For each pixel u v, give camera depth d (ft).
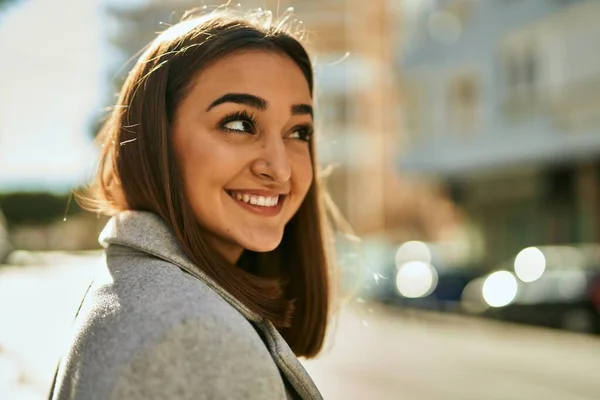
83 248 77.25
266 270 6.31
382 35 109.60
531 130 60.75
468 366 32.40
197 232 4.62
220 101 4.71
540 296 45.27
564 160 58.54
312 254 6.23
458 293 53.72
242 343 3.76
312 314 6.22
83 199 5.94
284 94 4.88
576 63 55.62
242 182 4.83
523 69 61.93
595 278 43.39
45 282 31.09
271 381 3.80
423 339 41.78
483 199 71.36
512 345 39.58
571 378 29.48
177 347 3.67
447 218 94.84
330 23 108.58
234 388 3.69
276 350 4.39
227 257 5.26
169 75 4.78
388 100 110.52
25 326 18.93
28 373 12.94
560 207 60.75
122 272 4.34
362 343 39.19
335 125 110.22
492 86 65.31
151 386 3.64
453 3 69.87
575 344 39.42
